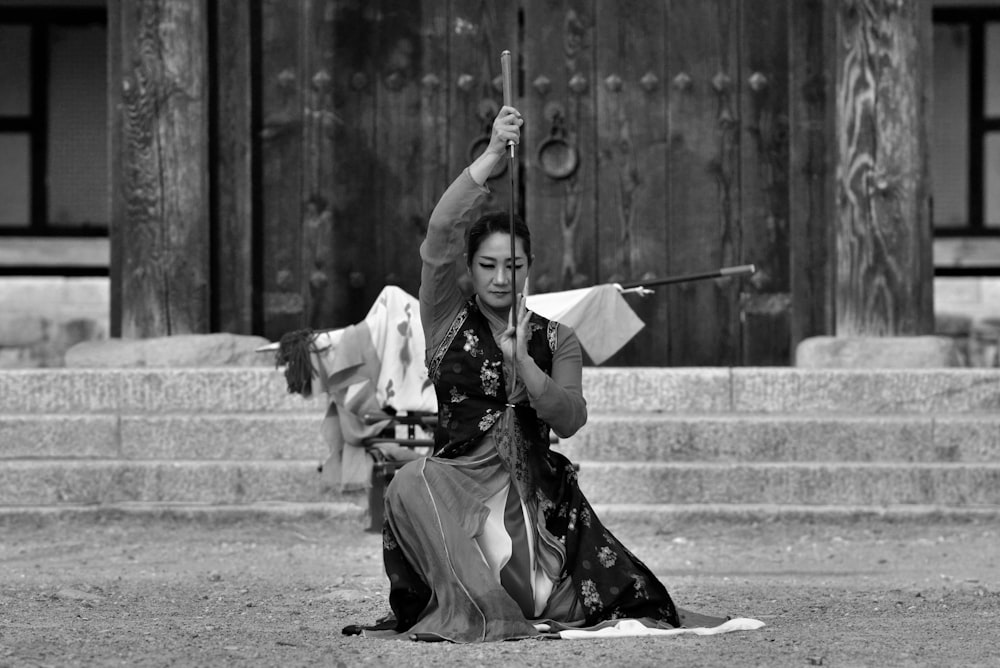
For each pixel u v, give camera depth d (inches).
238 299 1147.3
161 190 1106.1
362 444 706.2
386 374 701.9
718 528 905.5
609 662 426.0
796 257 1150.3
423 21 1180.5
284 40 1176.2
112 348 1081.4
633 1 1172.5
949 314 1480.1
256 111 1169.4
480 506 478.3
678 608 536.7
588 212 1173.7
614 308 727.1
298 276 1176.8
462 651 445.4
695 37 1171.3
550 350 497.0
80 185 1487.5
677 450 959.0
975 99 1481.3
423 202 1179.9
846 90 1093.8
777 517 916.0
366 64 1180.5
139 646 474.9
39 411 1003.3
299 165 1176.2
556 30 1175.6
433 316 500.4
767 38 1167.0
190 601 605.9
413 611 493.0
